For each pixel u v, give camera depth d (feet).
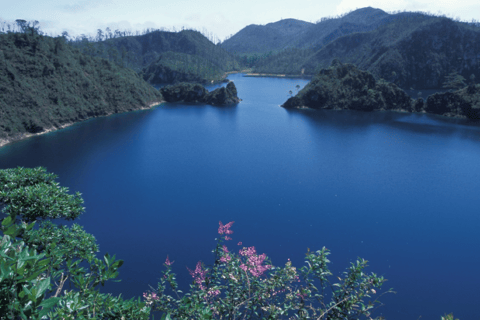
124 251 197.26
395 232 232.94
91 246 62.80
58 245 56.65
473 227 243.19
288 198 292.81
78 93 597.93
